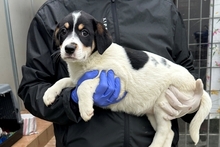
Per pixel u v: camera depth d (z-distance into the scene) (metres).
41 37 1.19
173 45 1.25
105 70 1.01
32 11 2.88
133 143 1.07
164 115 1.07
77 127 1.08
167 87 1.07
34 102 1.10
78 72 1.04
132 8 1.19
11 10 2.50
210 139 2.04
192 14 1.87
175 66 1.11
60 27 1.03
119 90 1.01
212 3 1.83
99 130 1.06
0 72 2.29
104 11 1.18
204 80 1.96
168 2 1.26
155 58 1.09
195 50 1.93
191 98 1.08
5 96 2.08
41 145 2.23
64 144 1.12
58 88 1.07
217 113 1.98
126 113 1.09
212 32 1.88
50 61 1.17
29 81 1.15
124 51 1.07
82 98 0.94
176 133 1.20
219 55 1.90
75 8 1.20
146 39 1.17
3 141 1.90
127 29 1.17
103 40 0.99
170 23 1.23
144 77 1.04
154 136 1.10
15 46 2.54
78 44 0.95
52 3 1.21
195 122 1.11
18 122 2.10
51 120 1.08
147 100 1.06
